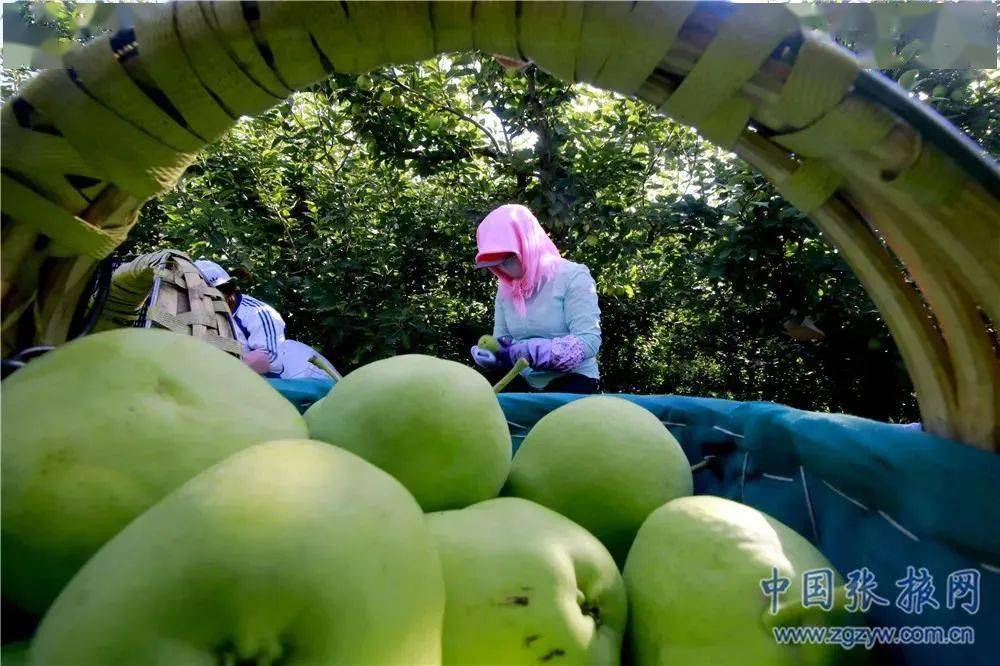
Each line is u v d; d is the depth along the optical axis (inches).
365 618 13.2
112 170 17.2
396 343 161.3
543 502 25.5
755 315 167.6
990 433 17.1
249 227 165.8
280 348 80.3
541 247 74.2
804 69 14.5
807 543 20.6
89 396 17.1
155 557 12.9
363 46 15.8
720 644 18.5
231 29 15.6
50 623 12.9
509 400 34.1
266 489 13.9
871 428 20.5
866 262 17.9
